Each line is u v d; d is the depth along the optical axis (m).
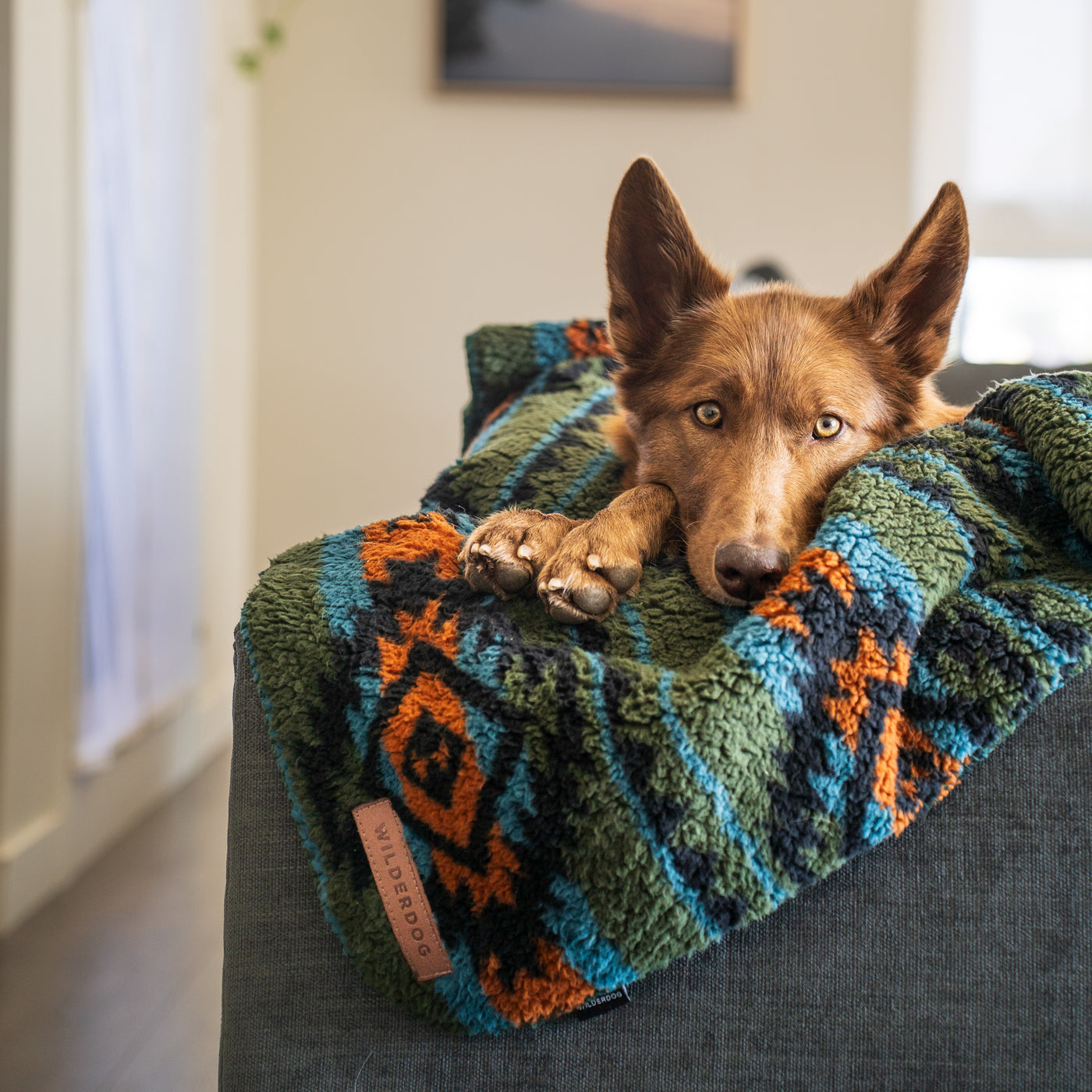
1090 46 5.29
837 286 5.41
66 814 3.27
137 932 2.87
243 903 1.21
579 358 2.28
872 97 5.33
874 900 1.17
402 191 5.42
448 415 5.51
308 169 5.41
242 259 5.29
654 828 1.11
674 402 1.76
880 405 1.74
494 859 1.15
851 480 1.32
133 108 3.68
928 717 1.16
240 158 5.20
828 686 1.14
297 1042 1.19
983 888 1.17
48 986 2.57
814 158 5.36
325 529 5.57
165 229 4.09
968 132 5.40
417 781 1.17
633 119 5.36
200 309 4.53
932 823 1.17
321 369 5.51
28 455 3.01
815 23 5.32
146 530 3.85
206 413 4.64
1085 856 1.17
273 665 1.23
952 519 1.25
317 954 1.19
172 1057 2.27
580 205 5.40
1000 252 5.45
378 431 5.53
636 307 1.89
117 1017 2.43
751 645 1.13
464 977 1.14
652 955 1.12
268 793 1.23
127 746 3.69
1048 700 1.17
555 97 5.35
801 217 5.39
